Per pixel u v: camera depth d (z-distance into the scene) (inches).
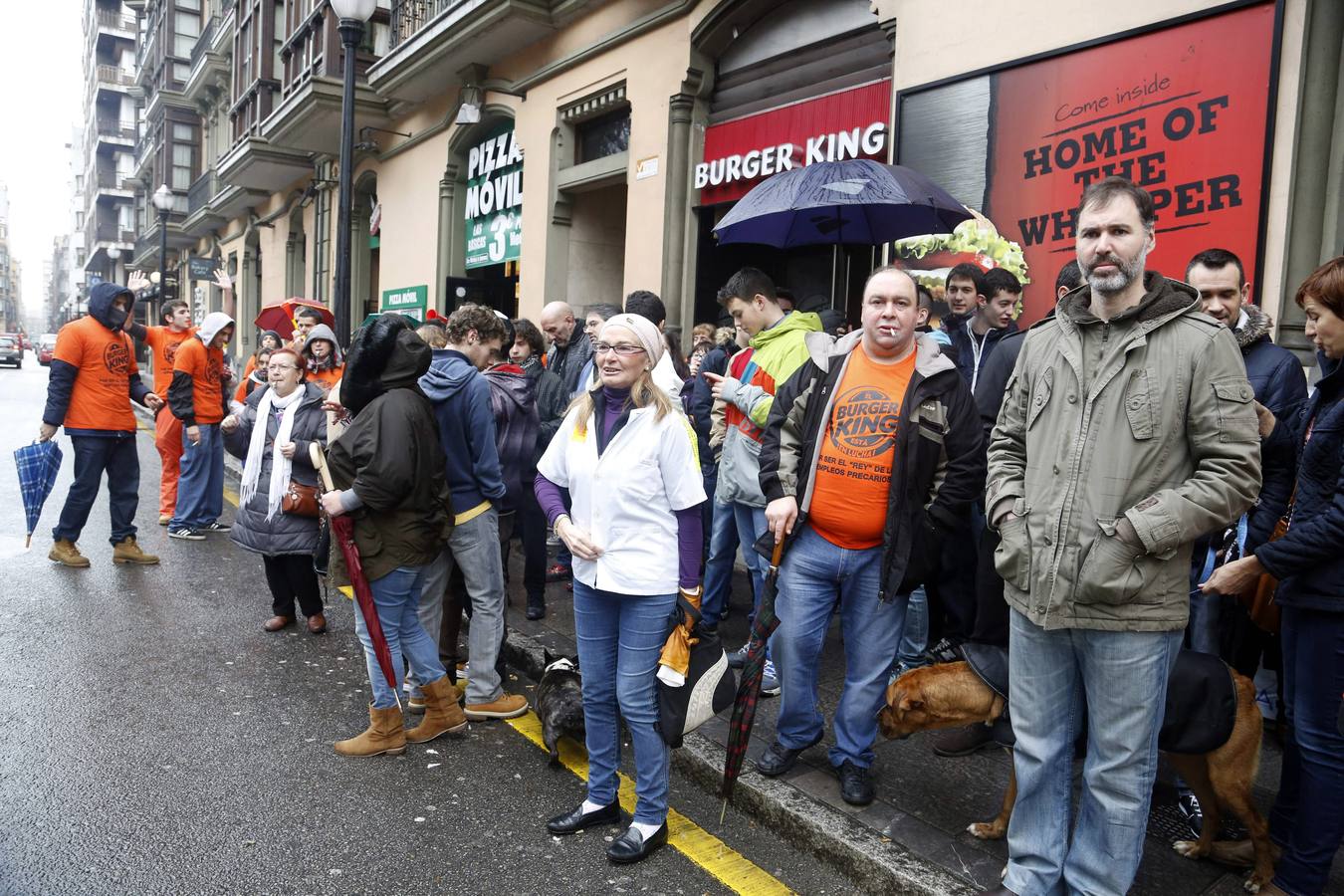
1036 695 97.4
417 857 119.4
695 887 114.6
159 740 151.9
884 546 120.6
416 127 525.7
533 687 184.7
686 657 115.6
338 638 209.0
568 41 384.8
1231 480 84.2
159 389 327.6
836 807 126.2
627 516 117.1
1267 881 105.0
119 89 2069.4
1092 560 88.1
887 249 246.2
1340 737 97.2
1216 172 173.8
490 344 171.5
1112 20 190.2
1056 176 201.5
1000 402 135.6
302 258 790.5
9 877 110.6
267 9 766.5
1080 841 95.1
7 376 1299.2
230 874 113.7
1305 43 160.4
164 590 241.3
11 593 231.9
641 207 339.9
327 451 142.6
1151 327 87.7
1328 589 96.2
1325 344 106.1
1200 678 97.1
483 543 161.2
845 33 270.2
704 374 167.8
